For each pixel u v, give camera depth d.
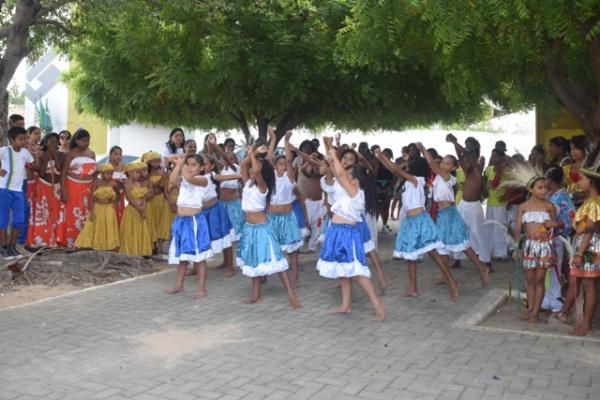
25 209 8.66
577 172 7.04
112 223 8.82
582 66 7.12
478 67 7.24
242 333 5.70
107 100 14.41
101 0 9.12
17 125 8.84
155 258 9.57
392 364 4.82
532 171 6.32
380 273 7.36
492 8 4.68
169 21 11.49
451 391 4.26
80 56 13.68
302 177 10.33
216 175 8.03
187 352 5.14
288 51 11.07
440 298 7.12
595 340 5.36
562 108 11.90
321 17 11.41
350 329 5.82
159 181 9.43
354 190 6.03
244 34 11.10
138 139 25.56
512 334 5.61
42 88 25.41
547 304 6.42
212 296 7.19
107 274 8.23
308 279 8.25
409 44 7.07
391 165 7.03
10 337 5.53
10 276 7.66
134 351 5.16
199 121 15.36
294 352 5.14
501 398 4.14
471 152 9.25
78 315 6.30
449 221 7.55
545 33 6.05
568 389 4.29
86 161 8.90
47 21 9.29
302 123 14.77
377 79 11.94
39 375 4.59
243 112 13.09
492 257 9.86
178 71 11.19
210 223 7.93
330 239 6.11
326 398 4.16
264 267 6.50
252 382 4.45
